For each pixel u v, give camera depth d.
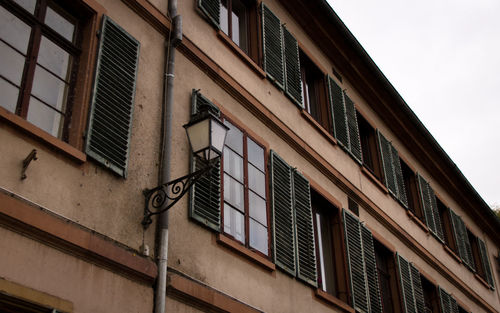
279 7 12.57
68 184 6.40
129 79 7.61
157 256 7.08
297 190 10.34
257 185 9.41
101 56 7.32
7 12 6.66
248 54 11.12
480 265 20.19
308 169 11.23
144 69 8.05
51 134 6.67
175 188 7.12
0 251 5.54
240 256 8.46
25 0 6.97
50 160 6.30
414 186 16.83
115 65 7.48
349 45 14.05
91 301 6.16
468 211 20.50
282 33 12.00
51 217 6.02
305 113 11.64
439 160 18.02
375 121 15.46
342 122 13.23
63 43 7.16
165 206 7.43
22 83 6.54
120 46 7.67
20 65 6.59
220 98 9.38
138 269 6.72
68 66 7.15
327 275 11.07
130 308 6.54
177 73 8.66
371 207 13.12
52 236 5.96
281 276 9.22
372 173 14.11
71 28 7.40
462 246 18.52
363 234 12.25
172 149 8.02
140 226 7.07
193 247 7.70
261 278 8.74
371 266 12.05
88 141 6.72
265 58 11.00
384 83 14.95
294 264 9.51
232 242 8.28
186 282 7.30
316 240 11.13
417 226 15.72
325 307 10.08
